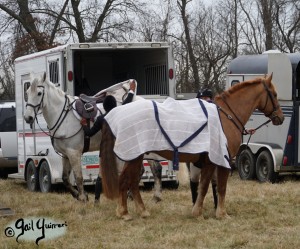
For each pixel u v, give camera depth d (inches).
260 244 303.1
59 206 413.7
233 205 406.9
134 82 426.9
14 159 644.7
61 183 510.6
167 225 350.0
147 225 350.6
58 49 483.8
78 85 554.9
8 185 600.4
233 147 364.8
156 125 340.5
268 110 383.9
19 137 576.7
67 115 422.0
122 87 440.8
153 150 339.3
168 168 515.2
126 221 361.1
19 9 1122.0
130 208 400.5
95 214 379.2
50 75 499.2
